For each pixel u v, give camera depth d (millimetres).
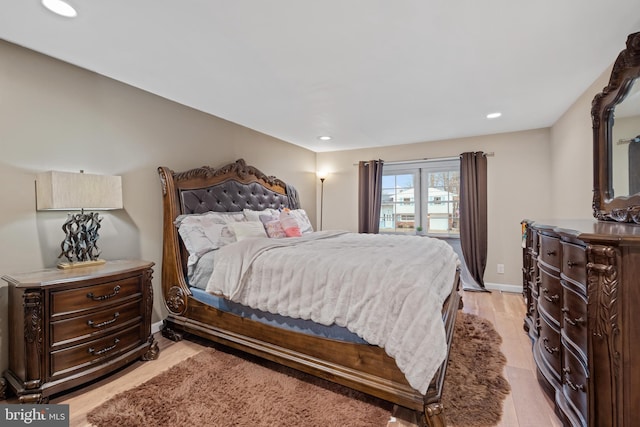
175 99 2861
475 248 4137
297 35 1772
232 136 3613
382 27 1689
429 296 1516
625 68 1773
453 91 2635
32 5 1496
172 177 2797
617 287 1148
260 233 3014
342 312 1743
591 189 2568
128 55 2029
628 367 1137
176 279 2627
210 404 1703
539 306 2004
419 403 1482
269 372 2055
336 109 3127
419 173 4758
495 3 1488
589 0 1473
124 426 1535
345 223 5254
